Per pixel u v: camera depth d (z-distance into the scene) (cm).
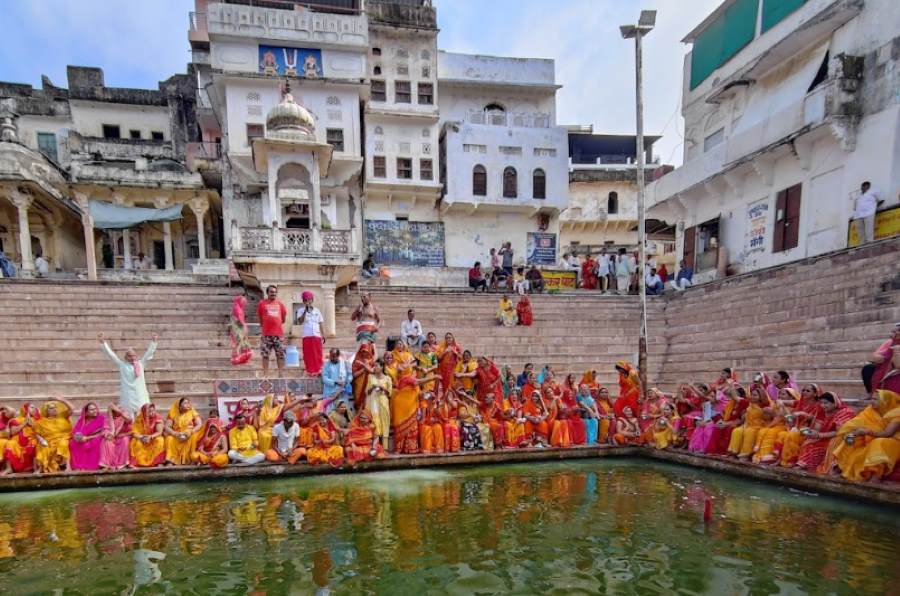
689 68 1823
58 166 1872
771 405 684
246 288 1328
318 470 684
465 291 1571
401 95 2250
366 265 1909
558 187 2409
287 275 1152
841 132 1166
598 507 543
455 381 862
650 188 1930
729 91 1584
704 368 1066
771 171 1412
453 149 2286
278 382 816
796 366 883
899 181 1079
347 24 1969
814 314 973
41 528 485
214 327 1122
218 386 792
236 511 533
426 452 740
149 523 497
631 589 361
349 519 506
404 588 365
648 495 589
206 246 2261
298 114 1198
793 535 460
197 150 2125
